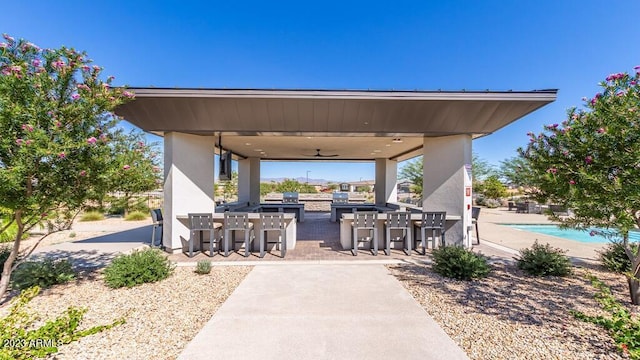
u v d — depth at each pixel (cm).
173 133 607
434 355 230
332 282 420
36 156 284
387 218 594
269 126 601
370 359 225
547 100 525
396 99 534
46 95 307
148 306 331
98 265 528
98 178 340
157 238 815
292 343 249
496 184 2189
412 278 438
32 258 573
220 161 716
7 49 299
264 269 491
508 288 391
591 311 312
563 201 324
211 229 581
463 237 642
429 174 689
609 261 475
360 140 812
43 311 319
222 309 322
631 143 275
